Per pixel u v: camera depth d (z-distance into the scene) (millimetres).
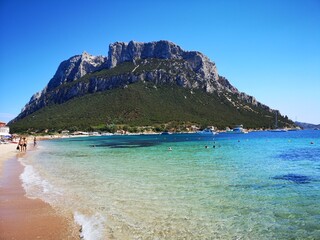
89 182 22672
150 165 32812
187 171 27719
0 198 17641
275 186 20531
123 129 198750
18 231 12148
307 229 12297
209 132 198125
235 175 25188
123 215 14250
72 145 86062
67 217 13938
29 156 49594
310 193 18375
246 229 12367
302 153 47625
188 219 13625
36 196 18125
